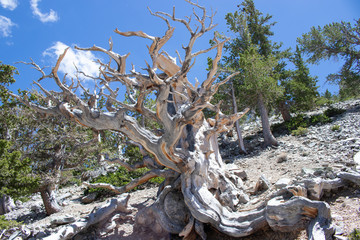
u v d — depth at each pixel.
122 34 11.41
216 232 10.28
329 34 29.42
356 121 21.58
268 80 23.67
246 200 11.38
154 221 11.35
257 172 15.54
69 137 21.12
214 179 11.41
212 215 9.77
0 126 21.91
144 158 13.45
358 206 8.30
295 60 33.09
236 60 29.94
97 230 11.38
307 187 9.30
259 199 11.05
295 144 20.64
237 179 13.12
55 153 21.22
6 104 22.73
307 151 17.12
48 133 20.94
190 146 12.14
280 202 8.70
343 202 8.87
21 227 11.78
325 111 27.80
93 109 11.41
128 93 11.05
